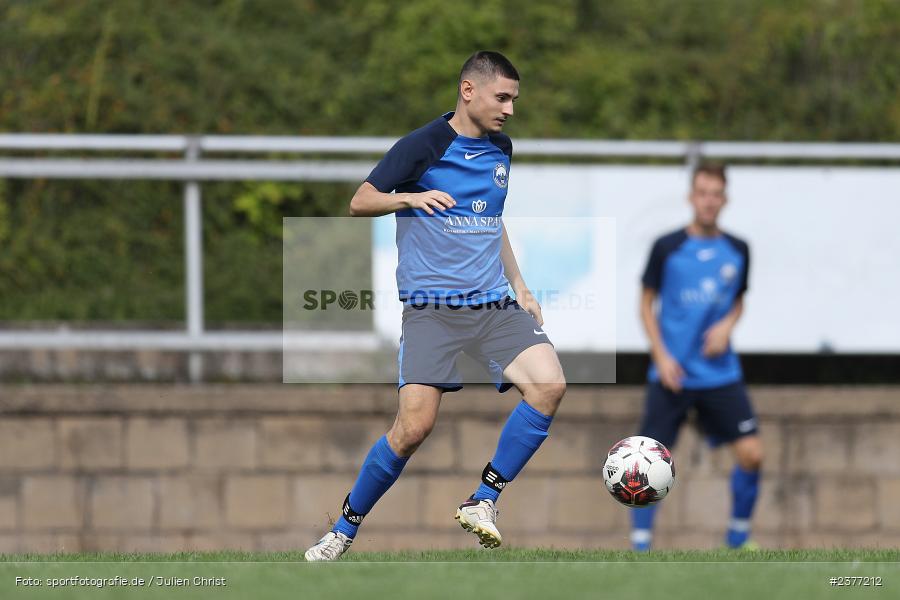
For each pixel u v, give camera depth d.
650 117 39.06
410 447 16.36
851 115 39.97
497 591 13.80
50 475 29.33
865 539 30.25
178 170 30.31
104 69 38.69
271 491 29.48
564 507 29.67
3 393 29.25
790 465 30.23
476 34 40.03
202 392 29.42
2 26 39.56
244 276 35.31
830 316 30.98
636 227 30.44
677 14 42.66
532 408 16.55
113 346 30.78
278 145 30.62
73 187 36.41
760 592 13.90
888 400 30.22
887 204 30.94
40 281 35.06
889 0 42.62
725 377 27.23
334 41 40.88
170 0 41.34
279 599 13.48
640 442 18.91
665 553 18.64
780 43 41.28
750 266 27.64
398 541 29.45
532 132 37.56
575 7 42.22
